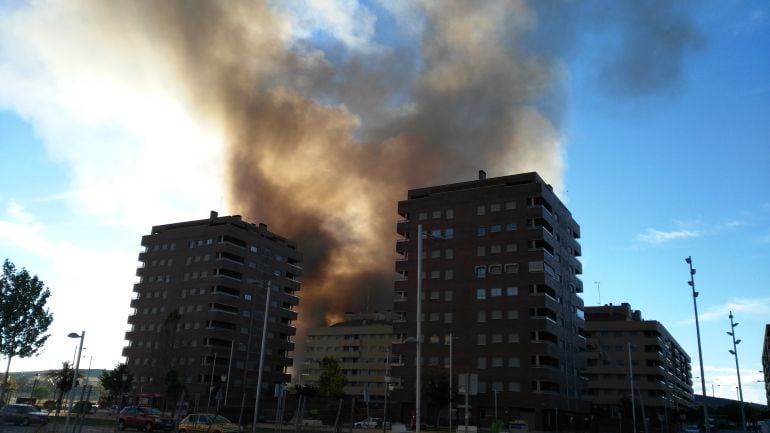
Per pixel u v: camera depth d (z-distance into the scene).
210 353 101.25
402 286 90.69
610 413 108.00
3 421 41.56
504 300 83.06
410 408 83.50
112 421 53.47
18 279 40.72
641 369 121.00
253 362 109.19
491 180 93.62
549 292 85.81
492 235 87.44
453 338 84.12
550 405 76.00
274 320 117.19
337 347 147.38
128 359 109.38
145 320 111.31
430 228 92.19
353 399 39.34
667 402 121.12
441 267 89.00
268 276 118.12
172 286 111.00
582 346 94.25
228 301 106.75
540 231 84.38
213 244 109.94
